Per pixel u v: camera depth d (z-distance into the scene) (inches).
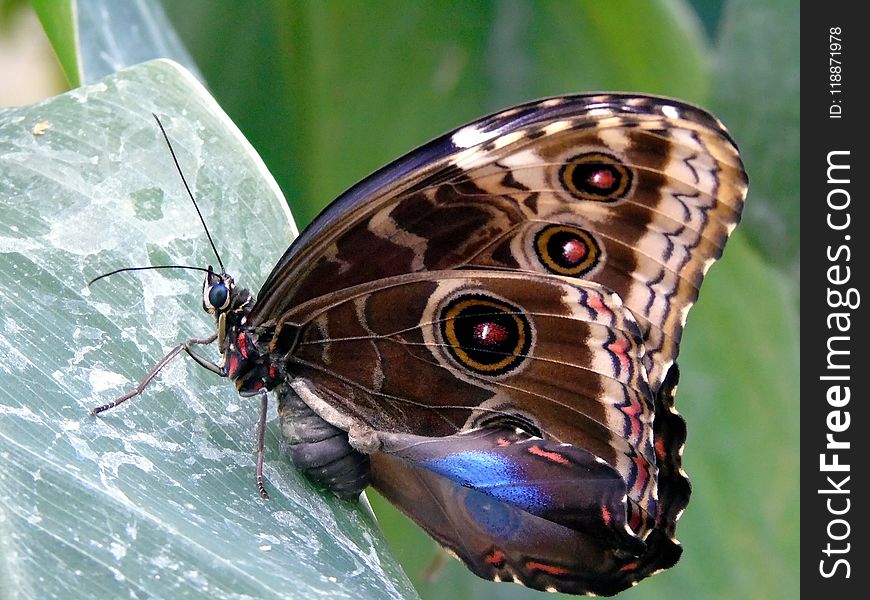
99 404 31.8
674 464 32.5
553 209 32.2
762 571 35.6
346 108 35.3
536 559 32.6
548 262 32.3
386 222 32.2
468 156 32.0
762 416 35.6
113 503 31.0
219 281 32.3
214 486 31.9
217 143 33.0
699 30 36.1
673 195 32.1
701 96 35.6
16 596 30.4
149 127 32.9
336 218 32.2
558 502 32.4
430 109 35.5
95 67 33.7
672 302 32.2
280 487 32.2
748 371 35.5
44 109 32.8
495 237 32.3
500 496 32.5
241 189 33.0
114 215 32.5
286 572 31.2
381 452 32.5
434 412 32.6
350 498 32.5
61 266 32.2
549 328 32.3
